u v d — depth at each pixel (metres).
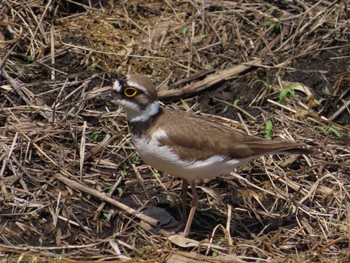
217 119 13.95
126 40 15.41
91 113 13.73
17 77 14.23
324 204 12.37
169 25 15.80
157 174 12.82
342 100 14.57
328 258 11.23
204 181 12.77
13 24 15.07
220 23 15.87
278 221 12.08
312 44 15.55
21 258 10.91
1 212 11.87
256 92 14.63
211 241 11.43
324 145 13.45
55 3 15.77
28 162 12.64
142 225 11.85
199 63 15.09
